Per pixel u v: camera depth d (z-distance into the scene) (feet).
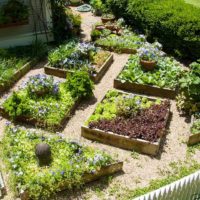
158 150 16.19
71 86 19.26
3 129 17.35
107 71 22.67
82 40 26.76
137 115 17.40
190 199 12.95
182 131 17.40
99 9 31.96
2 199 13.58
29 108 17.40
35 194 13.26
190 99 17.99
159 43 25.40
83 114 18.43
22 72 21.95
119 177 14.79
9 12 24.38
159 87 19.89
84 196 13.87
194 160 15.75
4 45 25.05
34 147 15.26
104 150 16.14
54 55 22.49
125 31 27.55
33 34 25.73
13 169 14.20
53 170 14.06
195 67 18.07
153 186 14.37
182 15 23.79
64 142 15.61
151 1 27.22
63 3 26.09
